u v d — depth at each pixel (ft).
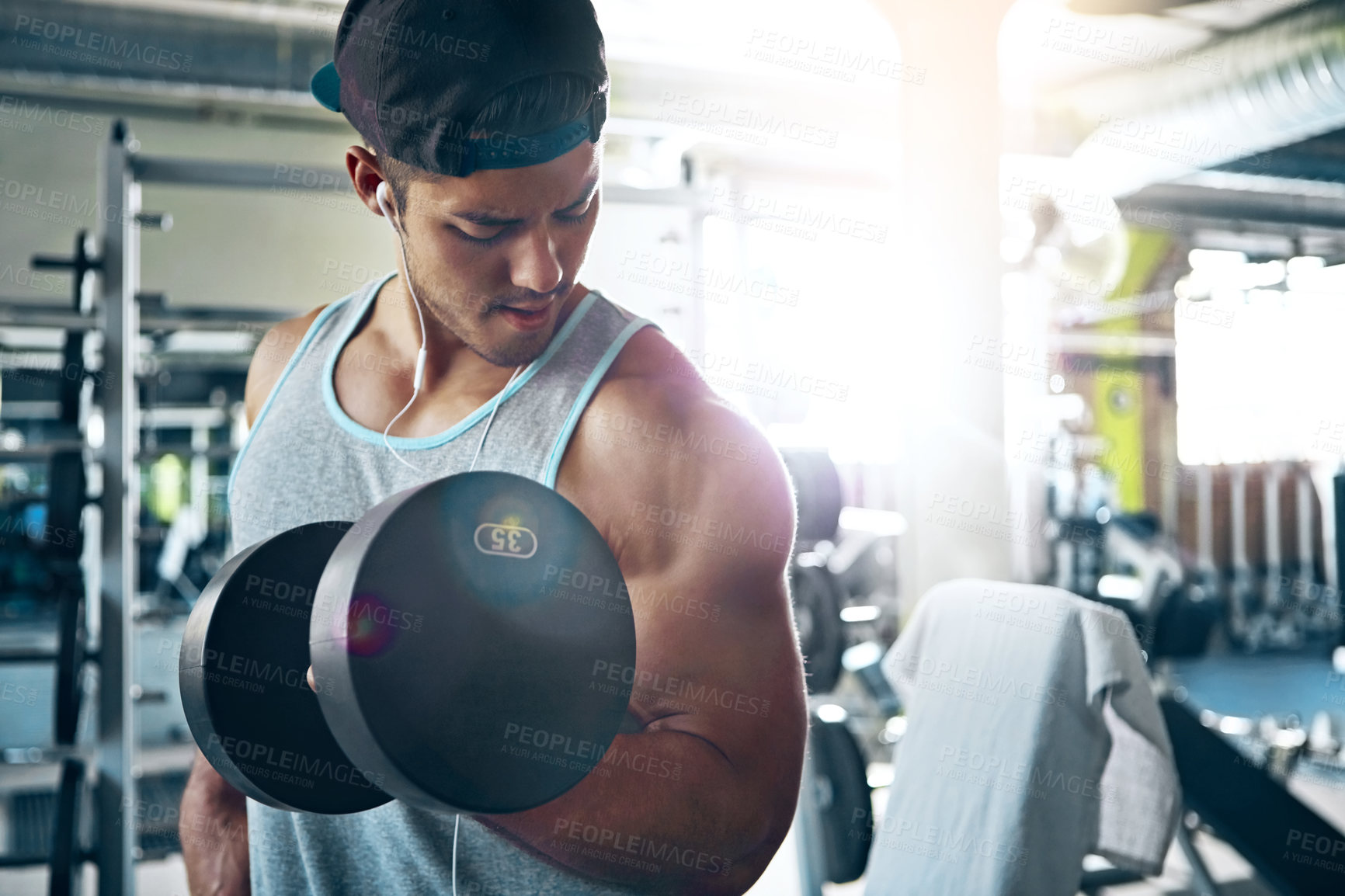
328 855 2.35
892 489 15.87
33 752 7.08
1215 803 6.69
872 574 12.37
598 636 1.65
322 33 10.82
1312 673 17.58
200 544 16.31
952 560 9.77
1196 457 22.68
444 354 2.34
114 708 7.13
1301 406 21.94
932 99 9.90
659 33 13.01
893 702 10.70
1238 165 15.60
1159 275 23.13
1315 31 11.87
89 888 8.26
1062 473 18.52
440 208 1.90
